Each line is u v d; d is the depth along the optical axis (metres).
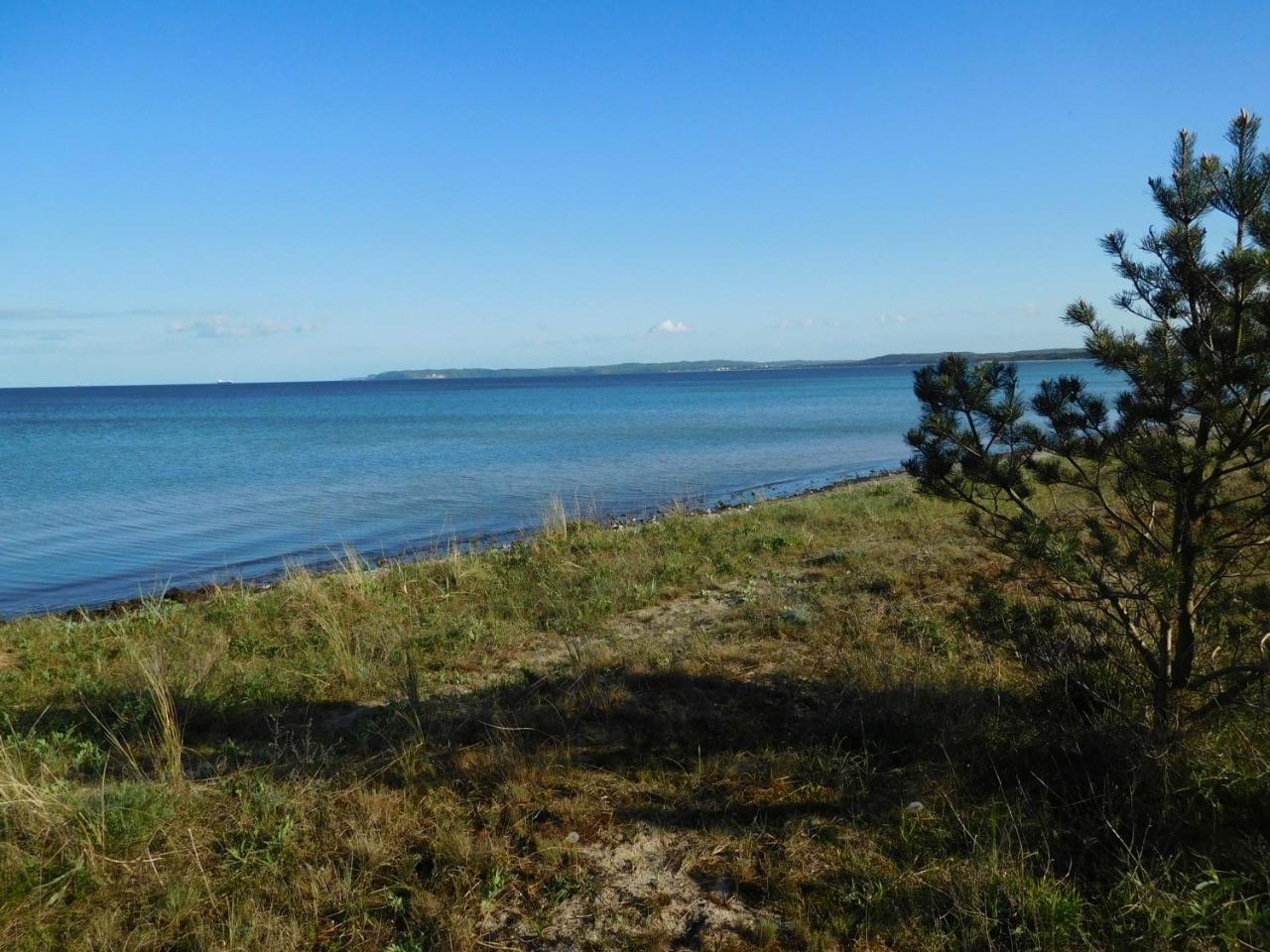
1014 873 3.52
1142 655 4.51
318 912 3.50
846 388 131.88
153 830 3.99
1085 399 4.44
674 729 5.18
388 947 3.26
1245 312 4.00
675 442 39.75
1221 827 3.75
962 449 4.69
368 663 6.67
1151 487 4.18
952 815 4.07
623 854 3.94
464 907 3.52
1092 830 3.86
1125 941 3.16
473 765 4.70
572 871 3.79
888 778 4.50
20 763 4.53
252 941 3.27
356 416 71.50
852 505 14.86
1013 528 4.50
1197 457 4.05
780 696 5.76
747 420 56.59
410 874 3.72
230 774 4.70
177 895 3.51
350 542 15.81
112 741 4.76
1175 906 3.25
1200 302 4.13
